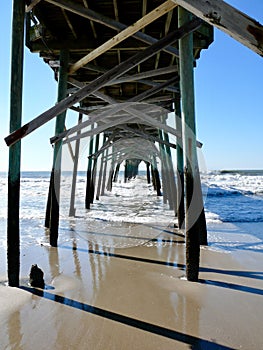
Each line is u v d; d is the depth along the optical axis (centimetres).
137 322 169
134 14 343
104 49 316
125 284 229
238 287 224
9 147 232
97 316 176
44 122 230
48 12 342
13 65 240
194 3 98
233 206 771
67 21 352
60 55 390
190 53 262
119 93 638
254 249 341
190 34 265
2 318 171
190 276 237
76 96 239
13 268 221
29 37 379
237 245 362
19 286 221
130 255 313
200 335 157
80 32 389
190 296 207
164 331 160
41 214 617
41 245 354
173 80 399
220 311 184
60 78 388
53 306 188
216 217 586
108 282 233
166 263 284
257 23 92
